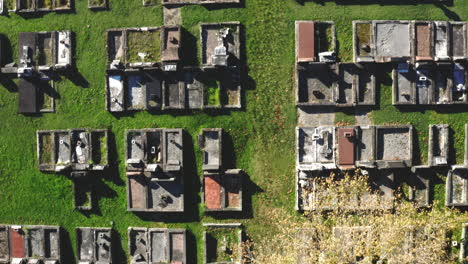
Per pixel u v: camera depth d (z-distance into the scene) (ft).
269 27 63.31
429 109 63.10
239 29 62.90
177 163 63.05
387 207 60.90
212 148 63.67
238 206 64.03
